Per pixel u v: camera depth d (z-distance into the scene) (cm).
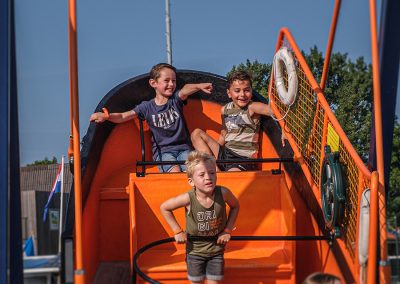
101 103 467
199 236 355
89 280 388
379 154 315
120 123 490
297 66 452
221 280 360
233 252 399
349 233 354
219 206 355
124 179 479
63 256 313
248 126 479
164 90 479
